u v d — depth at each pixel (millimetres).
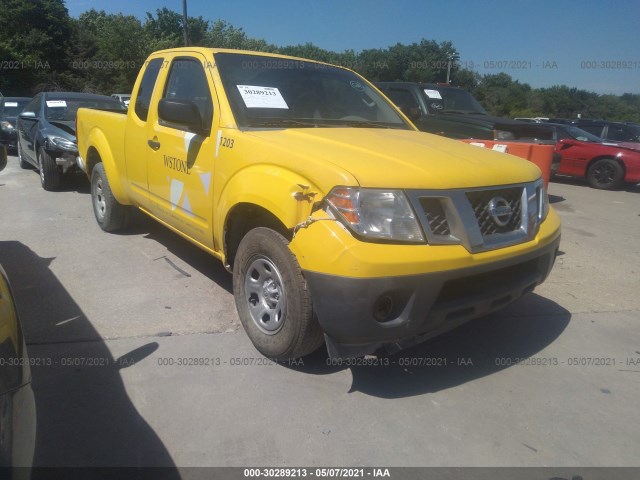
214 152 3680
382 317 2791
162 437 2684
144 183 4801
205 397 3018
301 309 2990
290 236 3092
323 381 3223
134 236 5949
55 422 2762
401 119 4723
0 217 6668
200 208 3902
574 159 12117
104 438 2660
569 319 4273
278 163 3119
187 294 4410
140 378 3180
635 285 5168
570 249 6457
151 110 4590
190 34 46562
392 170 2840
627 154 11336
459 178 2951
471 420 2916
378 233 2686
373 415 2920
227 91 3803
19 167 10875
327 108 4238
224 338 3689
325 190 2795
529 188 3322
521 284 3236
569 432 2848
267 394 3068
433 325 2893
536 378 3361
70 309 4066
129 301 4242
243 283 3486
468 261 2840
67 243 5641
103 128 5613
